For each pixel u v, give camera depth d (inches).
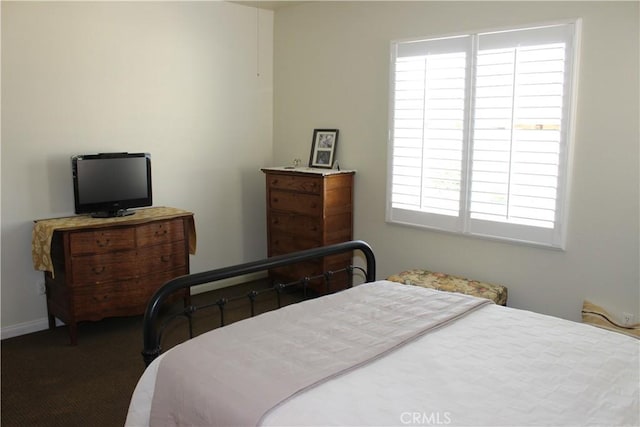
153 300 76.3
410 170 155.6
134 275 143.3
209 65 175.8
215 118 179.8
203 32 172.9
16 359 128.4
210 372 64.8
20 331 143.8
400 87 154.3
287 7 186.2
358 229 173.6
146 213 152.1
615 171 119.3
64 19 141.6
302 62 184.4
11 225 139.0
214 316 157.5
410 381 62.8
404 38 153.3
